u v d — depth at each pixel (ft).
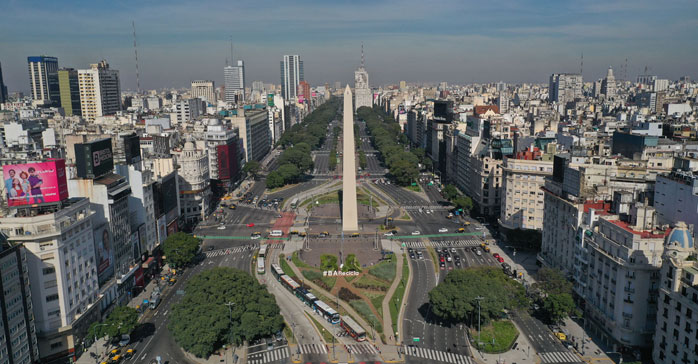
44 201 517.55
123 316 542.57
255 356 524.52
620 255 517.96
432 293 585.22
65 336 514.68
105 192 619.26
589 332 571.69
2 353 435.12
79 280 545.44
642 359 505.66
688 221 530.27
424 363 507.71
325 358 518.37
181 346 516.32
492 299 561.02
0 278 434.30
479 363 507.71
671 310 454.81
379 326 586.86
